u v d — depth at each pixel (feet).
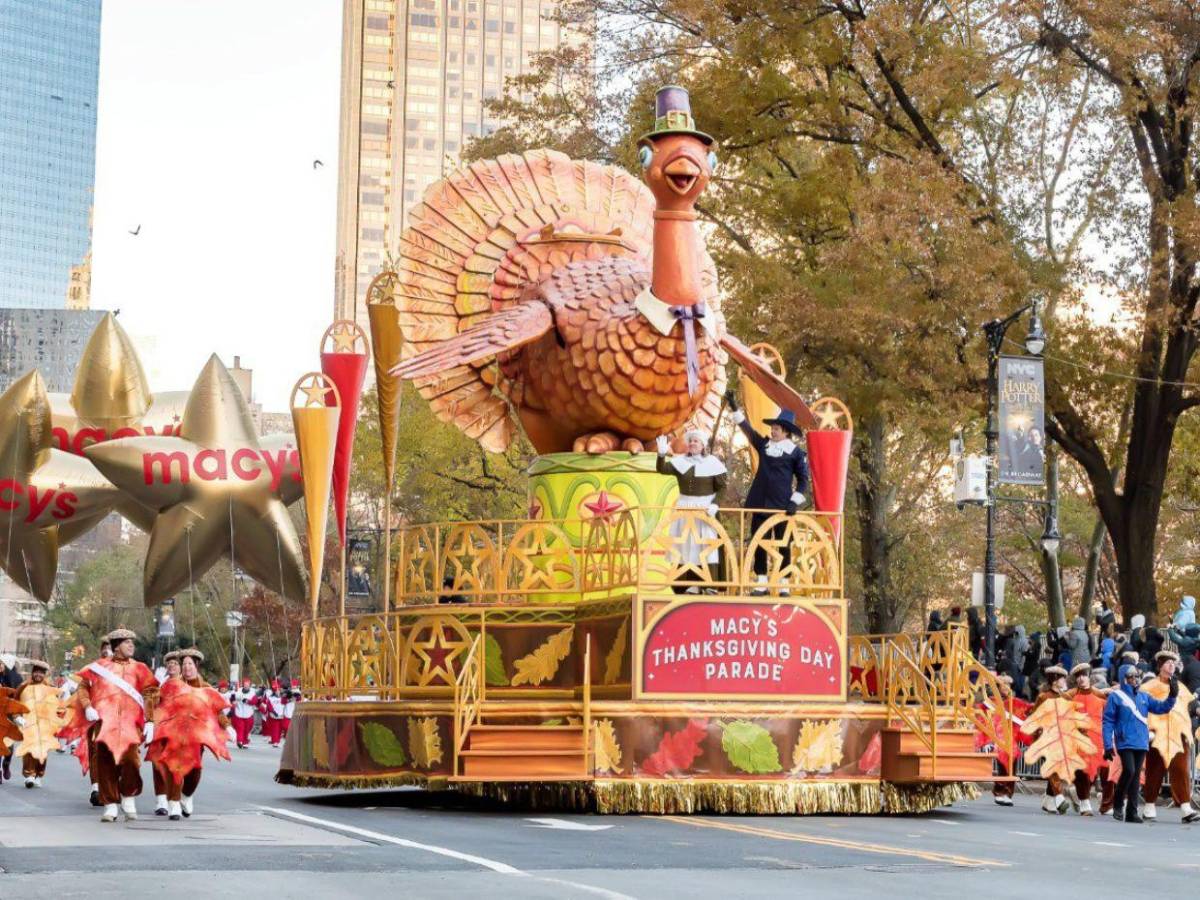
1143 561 125.59
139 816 60.70
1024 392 109.91
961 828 62.23
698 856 46.39
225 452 97.14
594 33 142.51
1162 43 113.60
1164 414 125.08
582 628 69.97
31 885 37.24
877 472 148.25
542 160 85.71
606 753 63.98
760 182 148.56
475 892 36.68
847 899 36.94
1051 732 76.64
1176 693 72.64
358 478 196.44
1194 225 114.21
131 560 304.91
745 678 66.13
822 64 127.03
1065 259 129.70
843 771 66.85
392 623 72.59
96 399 100.17
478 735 63.62
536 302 75.00
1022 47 123.44
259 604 241.96
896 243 118.62
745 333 125.90
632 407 73.46
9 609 358.43
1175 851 54.65
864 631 195.00
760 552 73.97
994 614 103.81
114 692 58.44
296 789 81.87
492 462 198.29
